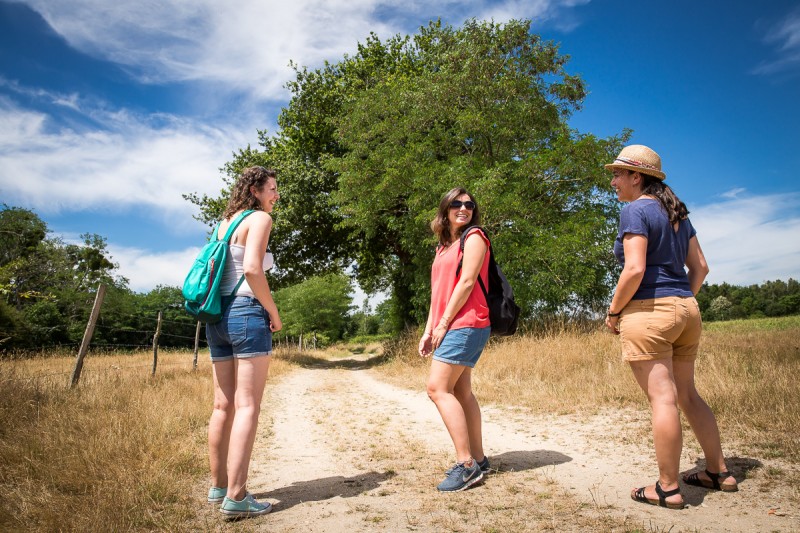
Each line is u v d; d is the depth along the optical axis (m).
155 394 5.78
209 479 3.13
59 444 3.37
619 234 2.58
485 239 2.99
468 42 15.72
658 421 2.38
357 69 21.50
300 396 8.06
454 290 2.92
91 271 48.12
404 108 16.72
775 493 2.42
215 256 2.67
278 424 5.46
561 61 15.65
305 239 22.17
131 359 12.79
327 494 2.85
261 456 3.96
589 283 13.06
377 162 16.59
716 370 5.75
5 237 38.78
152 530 2.22
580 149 13.40
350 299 47.09
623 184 2.69
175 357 14.32
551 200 14.80
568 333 10.82
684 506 2.34
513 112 15.09
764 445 3.24
